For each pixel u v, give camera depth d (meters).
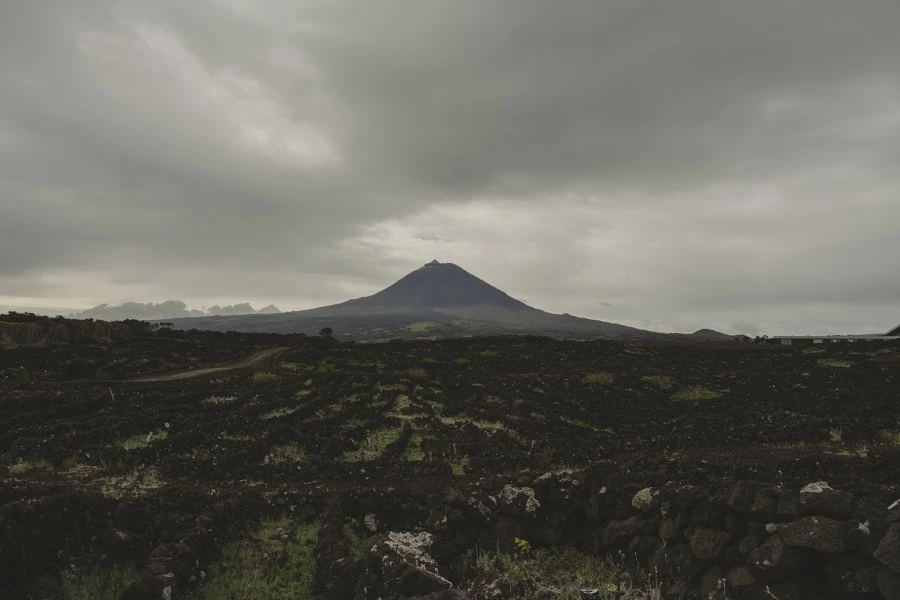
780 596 8.23
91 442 21.70
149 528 12.17
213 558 11.76
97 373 43.69
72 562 10.52
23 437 21.41
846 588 7.88
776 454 17.97
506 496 12.34
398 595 9.04
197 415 27.53
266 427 25.41
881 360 52.12
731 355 64.94
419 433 27.34
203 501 14.19
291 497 15.12
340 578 10.50
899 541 7.50
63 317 63.75
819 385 39.56
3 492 12.15
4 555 9.27
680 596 9.35
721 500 9.57
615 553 11.16
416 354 64.06
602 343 76.06
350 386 40.16
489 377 48.38
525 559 11.35
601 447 22.61
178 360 52.41
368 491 14.12
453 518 11.89
